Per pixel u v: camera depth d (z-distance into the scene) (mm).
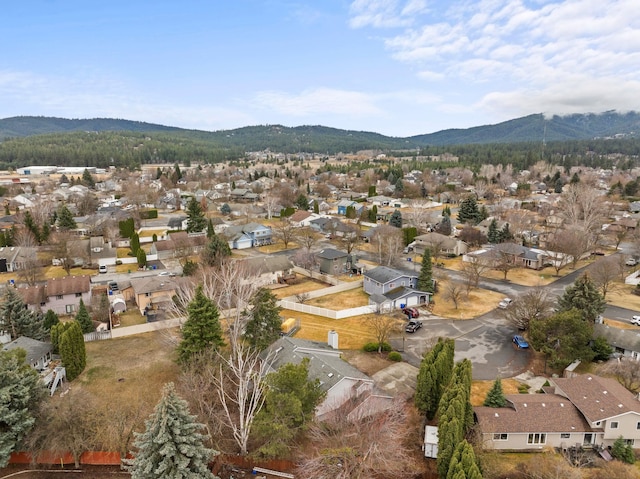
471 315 53156
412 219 101750
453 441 25875
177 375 38312
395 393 34750
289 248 88250
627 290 61125
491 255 71250
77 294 55375
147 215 115062
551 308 50625
